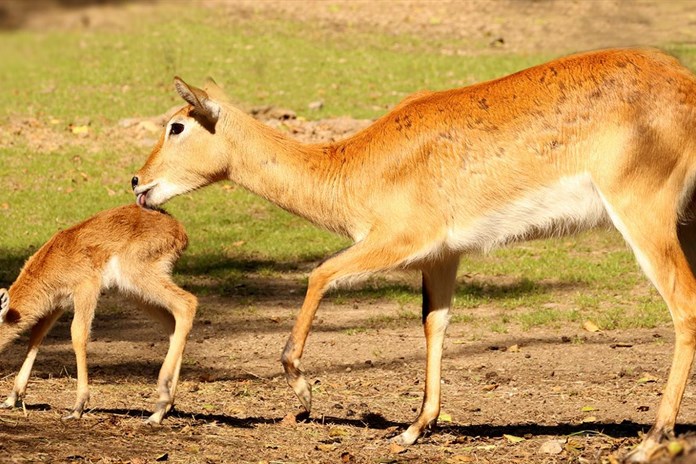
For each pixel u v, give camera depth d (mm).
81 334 15734
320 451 14031
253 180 14844
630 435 14664
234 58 48344
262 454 13781
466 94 14000
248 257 27797
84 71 46344
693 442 12008
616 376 18328
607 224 13500
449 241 13883
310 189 14594
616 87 13172
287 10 58125
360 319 22984
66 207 30734
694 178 13227
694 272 14102
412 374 18969
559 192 13414
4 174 33312
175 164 14945
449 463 13367
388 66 47094
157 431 14766
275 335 21859
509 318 22766
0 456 12773
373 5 58844
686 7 53906
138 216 16234
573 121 13250
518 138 13492
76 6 59531
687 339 12727
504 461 13469
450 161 13750
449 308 14680
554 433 14977
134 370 19203
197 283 25781
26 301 15812
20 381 16000
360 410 16641
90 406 16281
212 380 18688
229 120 14781
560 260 27344
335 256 14031
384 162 14094
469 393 17656
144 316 23406
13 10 57406
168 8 58844
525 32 52531
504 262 27250
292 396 17562
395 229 13969
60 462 12766
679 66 13500
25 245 27688
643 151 12938
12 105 40688
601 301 23938
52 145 36156
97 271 15938
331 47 50625
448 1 59094
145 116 39312
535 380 18328
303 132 36844
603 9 54844
